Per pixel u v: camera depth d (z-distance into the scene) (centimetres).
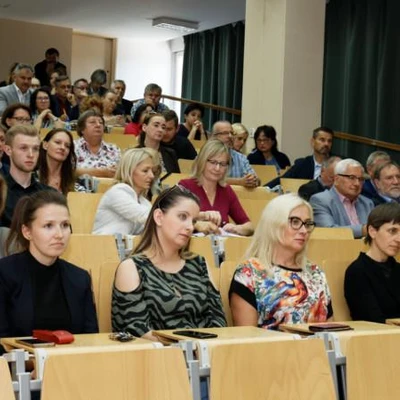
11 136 390
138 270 279
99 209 411
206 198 441
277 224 303
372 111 921
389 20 891
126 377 188
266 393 207
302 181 591
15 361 193
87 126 552
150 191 445
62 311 263
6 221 378
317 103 775
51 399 179
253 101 785
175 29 1241
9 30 1269
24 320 256
